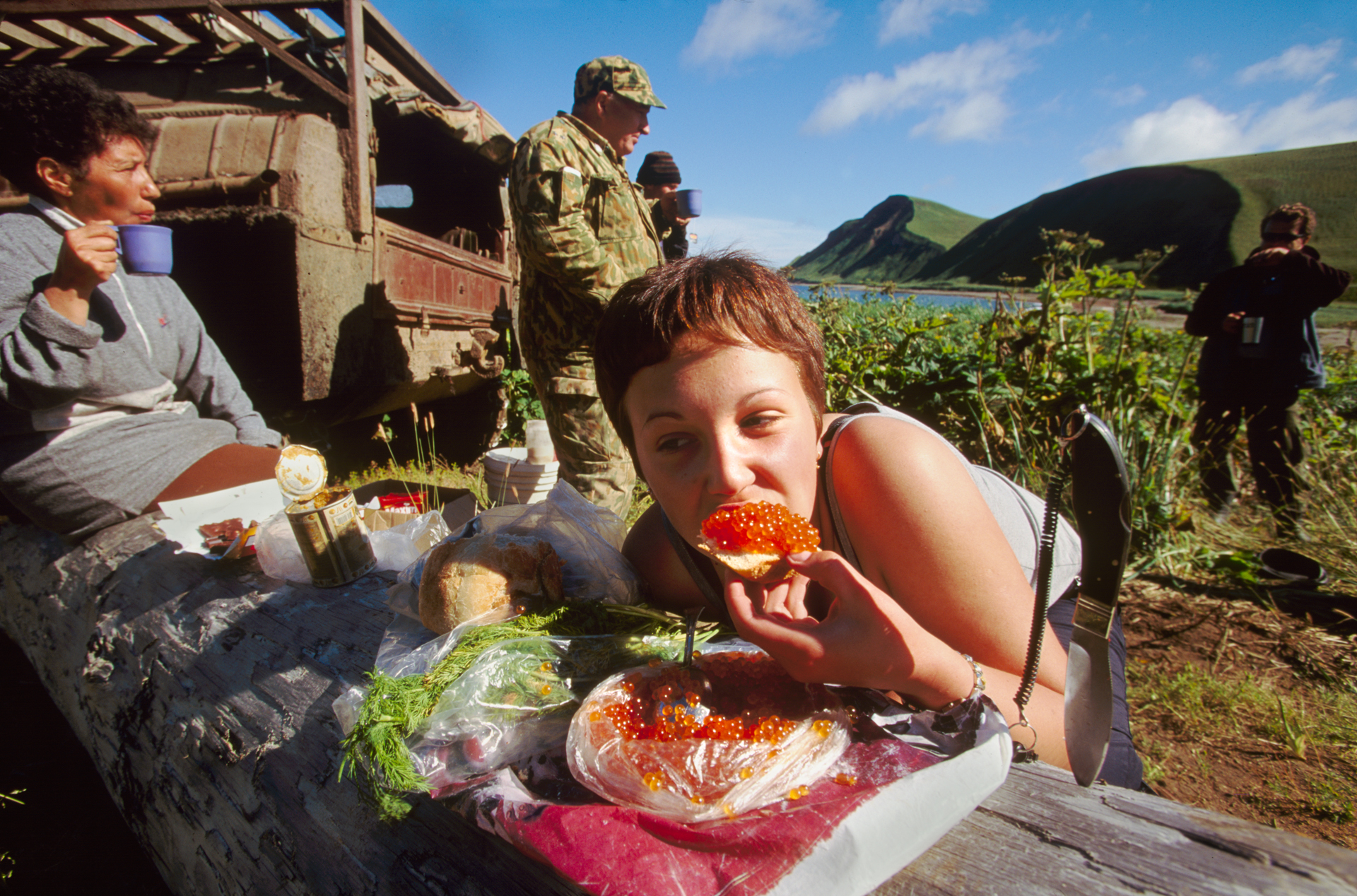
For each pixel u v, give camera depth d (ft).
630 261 11.87
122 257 7.88
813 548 3.10
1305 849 2.54
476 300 20.02
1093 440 2.54
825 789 2.82
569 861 2.76
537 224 10.14
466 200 23.15
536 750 3.41
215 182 11.84
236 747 4.77
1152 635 10.42
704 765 2.85
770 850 2.60
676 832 2.74
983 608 3.38
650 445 3.59
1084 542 2.71
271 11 13.71
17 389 6.86
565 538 4.98
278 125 12.25
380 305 14.24
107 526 7.66
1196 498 14.88
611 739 3.02
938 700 2.94
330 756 4.28
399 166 22.15
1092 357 15.14
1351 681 9.06
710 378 3.28
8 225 7.41
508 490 11.97
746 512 3.13
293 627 5.26
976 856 2.78
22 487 7.14
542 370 11.33
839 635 2.81
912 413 15.57
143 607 6.35
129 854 6.98
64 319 6.76
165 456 7.94
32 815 7.48
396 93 16.42
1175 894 2.47
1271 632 10.39
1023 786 3.09
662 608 5.13
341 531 5.61
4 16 12.89
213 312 12.38
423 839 3.64
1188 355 15.39
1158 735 8.26
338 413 14.51
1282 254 14.26
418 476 16.40
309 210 12.25
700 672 3.39
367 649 4.78
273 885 4.30
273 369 12.34
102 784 7.95
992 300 18.88
